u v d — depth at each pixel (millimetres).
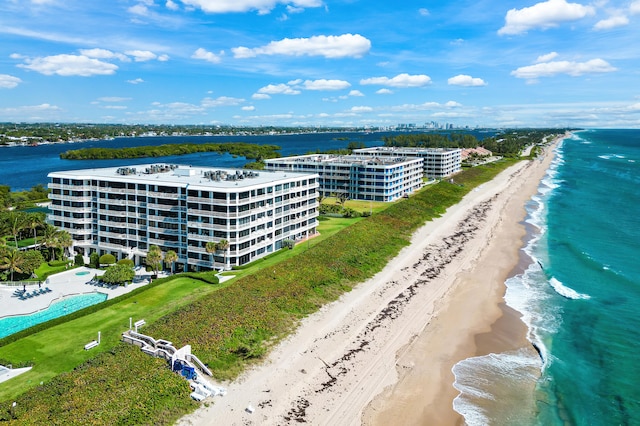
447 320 82000
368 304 87500
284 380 61469
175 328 70625
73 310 81000
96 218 113438
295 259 103938
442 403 58219
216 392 57344
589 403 58656
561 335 76562
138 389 55438
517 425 54469
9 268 93938
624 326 79750
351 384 61562
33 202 180875
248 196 101125
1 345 66750
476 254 121500
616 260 117562
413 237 136750
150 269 102312
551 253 122688
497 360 68812
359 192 193875
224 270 99000
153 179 109500
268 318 77125
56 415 50250
